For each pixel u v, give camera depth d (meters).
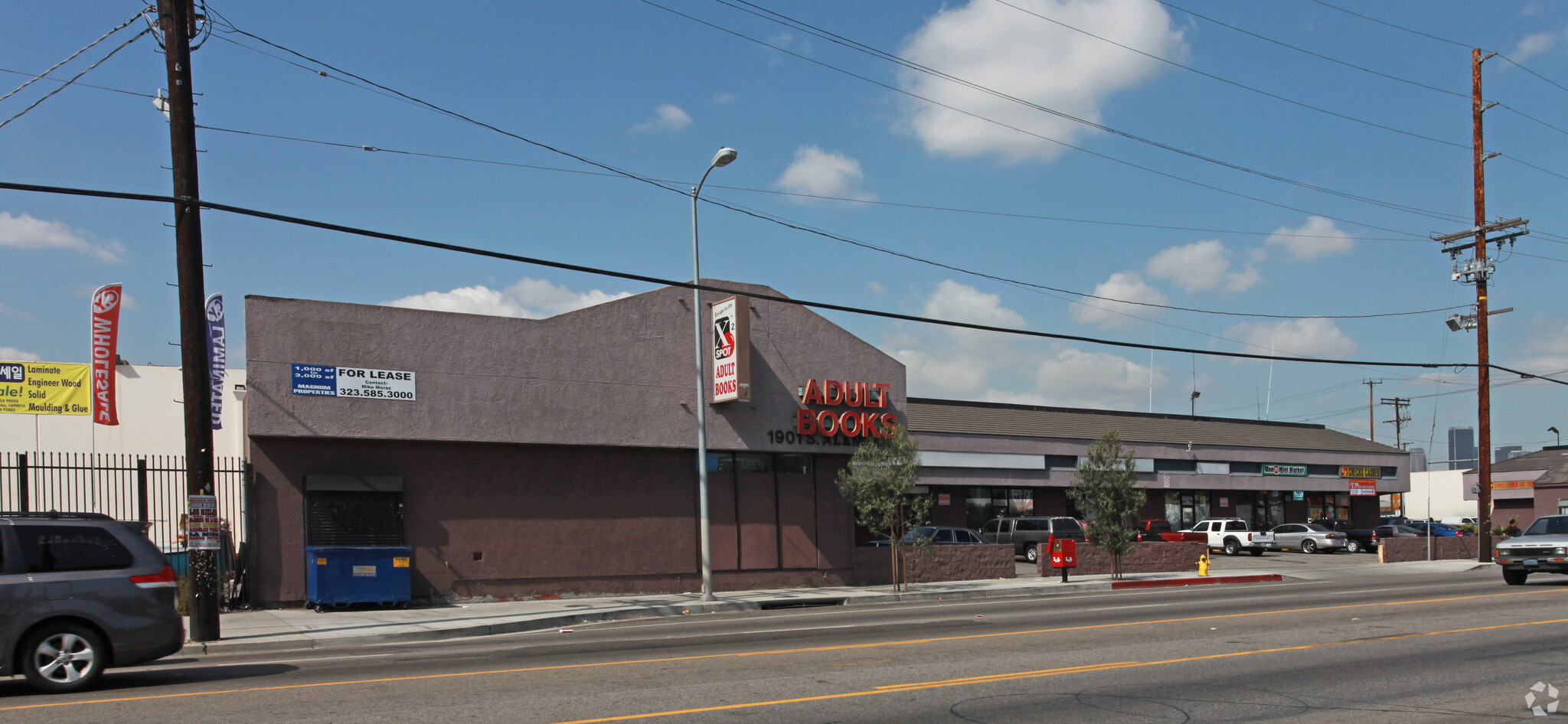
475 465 21.55
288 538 19.42
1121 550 29.30
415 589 20.61
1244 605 19.64
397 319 20.69
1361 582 28.12
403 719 8.24
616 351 23.30
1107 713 8.78
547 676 10.59
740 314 24.06
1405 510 83.12
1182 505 48.06
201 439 14.97
